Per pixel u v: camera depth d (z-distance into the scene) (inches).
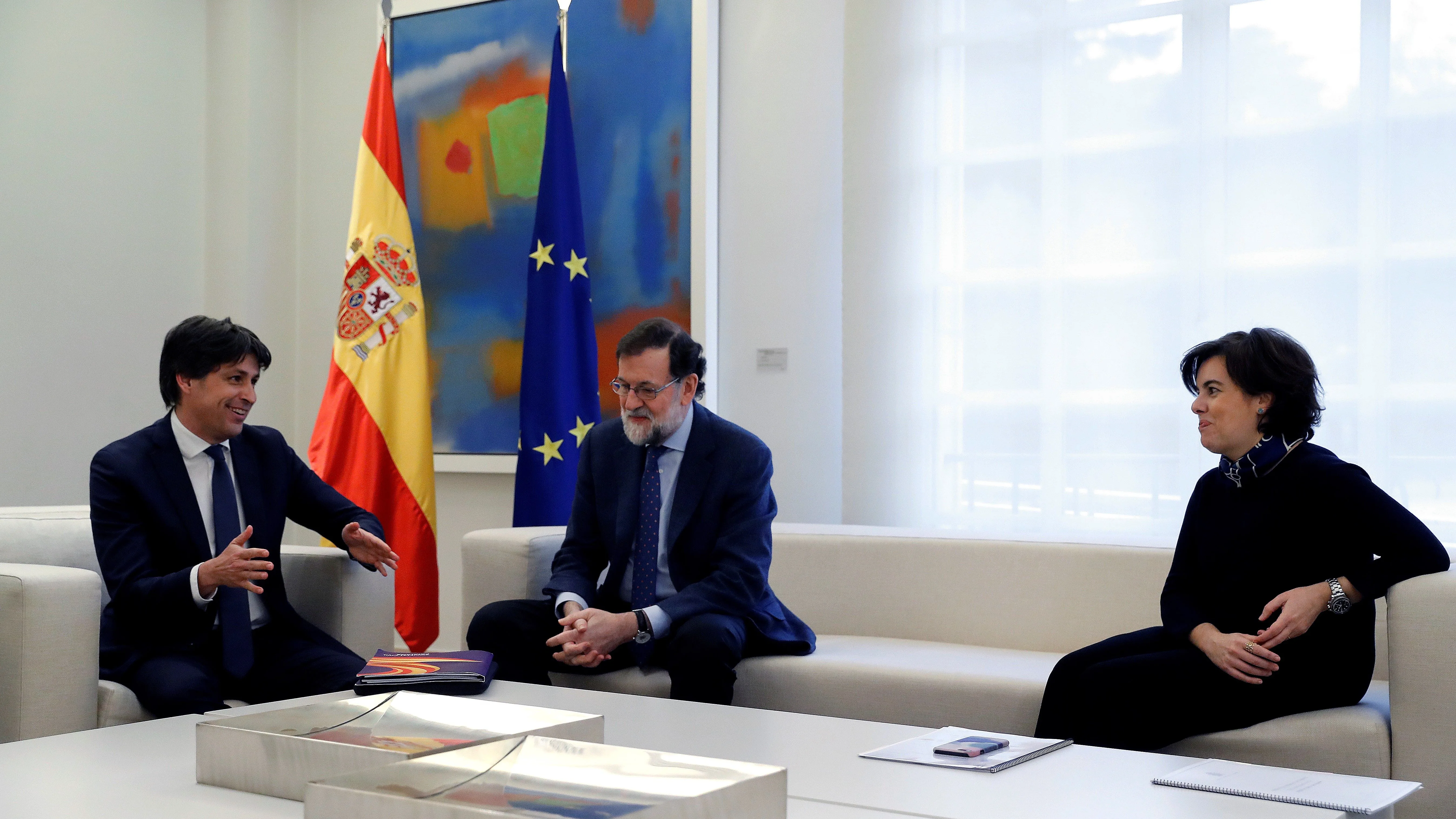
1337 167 126.6
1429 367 122.2
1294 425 87.2
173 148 188.7
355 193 159.8
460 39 181.5
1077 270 139.1
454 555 180.4
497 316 177.8
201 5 192.5
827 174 154.3
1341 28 126.7
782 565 124.1
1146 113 135.9
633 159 165.3
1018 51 142.1
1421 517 122.2
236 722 55.3
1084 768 56.0
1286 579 85.4
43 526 103.1
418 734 53.6
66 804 49.3
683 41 162.4
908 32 146.9
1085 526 138.3
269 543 101.7
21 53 169.2
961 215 144.7
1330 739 78.5
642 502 106.7
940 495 145.3
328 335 194.2
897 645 112.2
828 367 153.8
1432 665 76.4
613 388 106.9
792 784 52.6
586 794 42.6
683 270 161.8
